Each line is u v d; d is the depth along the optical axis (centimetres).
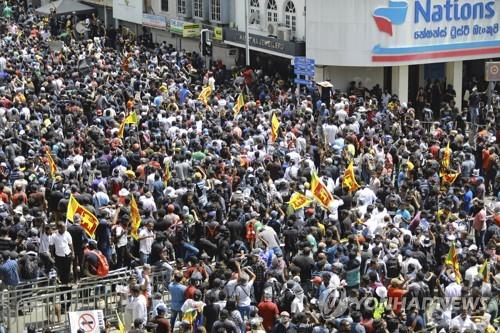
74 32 14675
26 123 8975
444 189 8094
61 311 6144
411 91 12244
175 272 5866
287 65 12588
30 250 6253
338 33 11631
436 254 6625
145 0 14588
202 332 5247
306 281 6112
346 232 6825
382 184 7838
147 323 5531
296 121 9344
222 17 13175
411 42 11675
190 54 13262
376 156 8412
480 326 5700
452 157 8506
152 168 7625
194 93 11112
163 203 7081
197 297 5731
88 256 6181
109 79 11069
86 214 6334
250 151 8362
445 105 10819
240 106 9762
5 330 5912
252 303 5944
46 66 11731
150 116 9244
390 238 6456
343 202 7375
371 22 11544
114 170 7619
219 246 6519
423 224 6756
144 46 14112
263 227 6500
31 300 6050
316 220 6638
